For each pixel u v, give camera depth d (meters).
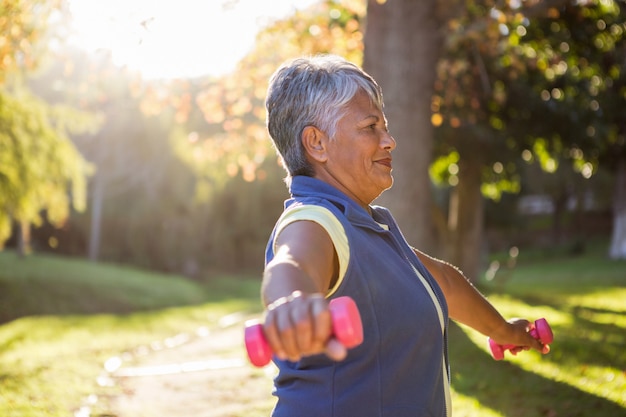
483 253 43.81
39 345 11.56
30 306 20.59
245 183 34.62
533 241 55.69
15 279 22.88
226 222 35.91
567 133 15.81
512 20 8.51
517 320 2.32
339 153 1.78
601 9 10.63
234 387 7.78
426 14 8.33
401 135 8.23
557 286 20.88
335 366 1.60
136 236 35.75
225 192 35.12
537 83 14.15
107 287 25.11
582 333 9.68
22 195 17.27
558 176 43.25
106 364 9.84
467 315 2.19
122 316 19.33
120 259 37.56
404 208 8.22
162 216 34.94
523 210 64.19
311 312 1.04
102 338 13.20
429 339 1.67
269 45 10.02
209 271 36.56
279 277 1.29
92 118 18.53
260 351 1.07
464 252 17.84
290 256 1.42
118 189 35.44
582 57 11.41
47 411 6.25
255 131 10.52
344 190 1.80
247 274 36.38
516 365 7.27
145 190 34.97
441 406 1.72
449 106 11.69
